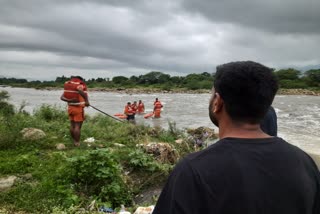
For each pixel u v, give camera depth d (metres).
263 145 1.67
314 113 32.81
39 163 7.46
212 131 15.12
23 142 8.84
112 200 6.23
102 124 13.84
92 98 60.75
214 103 1.86
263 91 1.67
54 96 69.06
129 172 7.54
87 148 9.31
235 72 1.70
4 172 6.87
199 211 1.52
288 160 1.64
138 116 27.45
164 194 1.62
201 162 1.60
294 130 20.52
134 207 6.02
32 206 5.61
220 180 1.54
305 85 104.19
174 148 9.55
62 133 10.80
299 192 1.59
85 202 6.01
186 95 78.56
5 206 5.59
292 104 46.56
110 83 130.88
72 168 6.80
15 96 66.00
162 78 128.00
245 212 1.50
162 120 25.09
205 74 125.00
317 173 1.75
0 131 9.34
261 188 1.54
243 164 1.58
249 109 1.69
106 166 6.72
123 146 9.89
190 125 22.34
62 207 5.48
